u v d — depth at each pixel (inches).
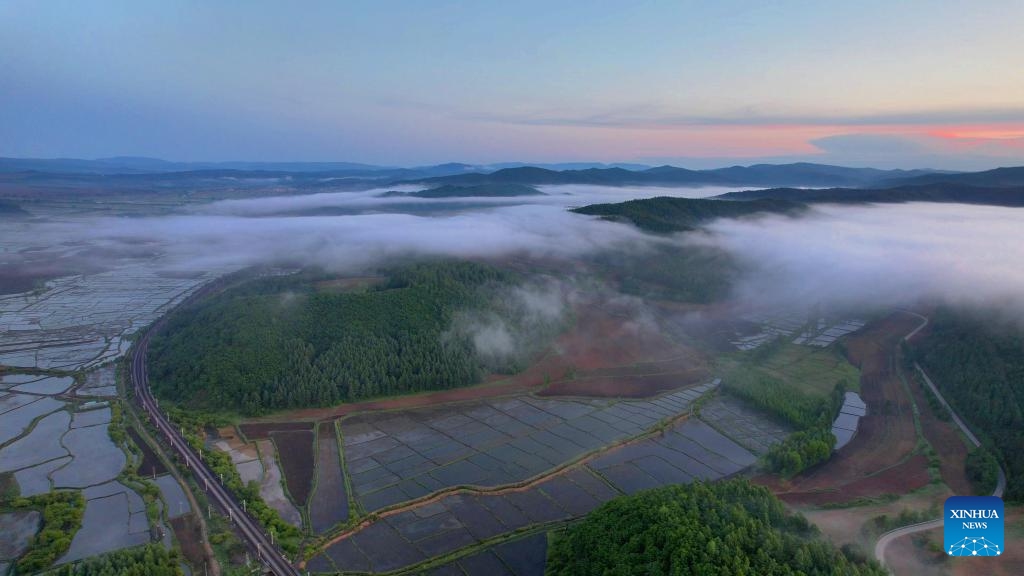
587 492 5625.0
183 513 5132.9
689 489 4852.4
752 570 3661.4
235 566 4458.7
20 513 5103.3
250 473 5900.6
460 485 5669.3
